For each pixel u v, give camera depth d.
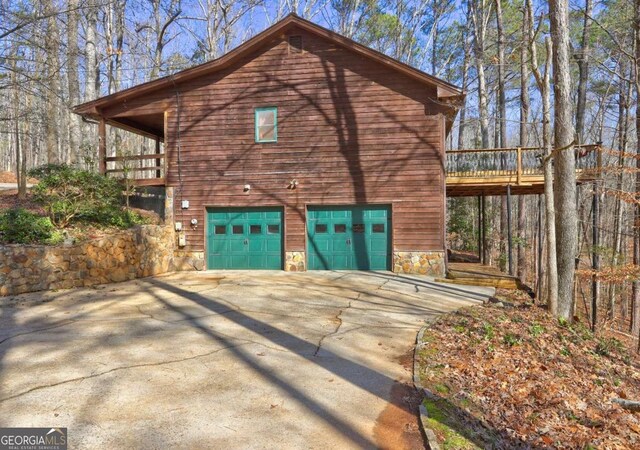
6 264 7.59
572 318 9.42
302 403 3.60
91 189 9.98
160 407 3.43
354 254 11.80
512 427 3.77
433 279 10.73
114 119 13.17
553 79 8.75
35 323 5.95
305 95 11.84
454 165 12.20
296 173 11.87
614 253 11.88
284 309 7.14
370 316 6.81
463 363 4.93
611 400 5.17
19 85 12.43
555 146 8.77
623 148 14.75
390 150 11.45
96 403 3.47
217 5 22.23
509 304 8.82
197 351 4.85
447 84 10.73
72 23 15.23
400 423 3.34
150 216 12.02
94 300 7.55
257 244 12.20
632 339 13.88
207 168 12.21
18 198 12.53
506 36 17.66
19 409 3.33
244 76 12.09
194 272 11.74
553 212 8.79
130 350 4.83
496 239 19.70
